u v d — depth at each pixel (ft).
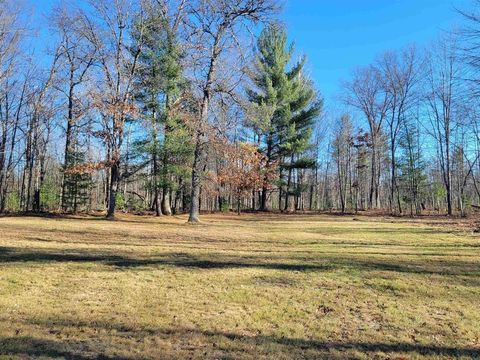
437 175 174.40
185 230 57.11
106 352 14.89
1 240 41.68
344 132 167.73
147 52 82.94
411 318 19.35
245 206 170.81
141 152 83.25
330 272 28.55
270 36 118.21
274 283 25.62
